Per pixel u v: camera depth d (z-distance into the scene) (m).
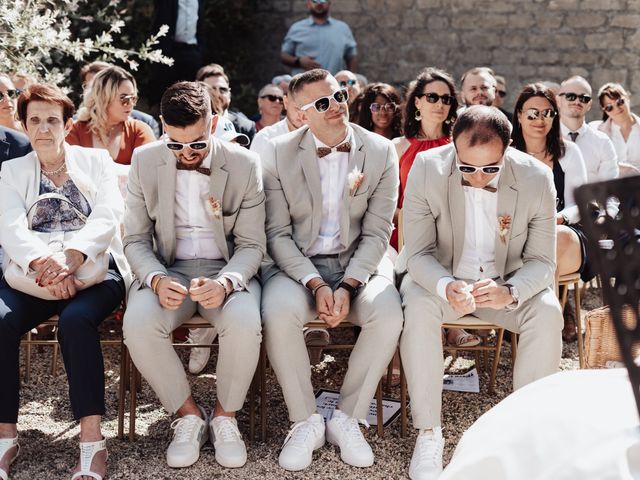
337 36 8.54
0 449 3.01
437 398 3.12
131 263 3.27
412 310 3.19
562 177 4.31
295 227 3.48
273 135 4.38
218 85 5.68
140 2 8.05
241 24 9.28
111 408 3.63
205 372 4.05
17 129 4.38
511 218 3.23
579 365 4.13
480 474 1.23
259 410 3.62
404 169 4.32
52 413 3.56
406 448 3.29
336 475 3.05
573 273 3.98
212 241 3.40
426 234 3.32
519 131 4.31
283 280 3.36
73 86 7.14
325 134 3.40
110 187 3.45
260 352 3.32
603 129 6.07
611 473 1.08
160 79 7.69
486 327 3.32
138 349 3.07
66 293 3.13
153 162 3.29
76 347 3.01
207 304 3.09
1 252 3.61
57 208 3.37
